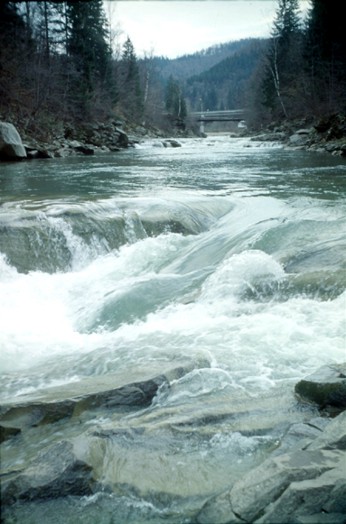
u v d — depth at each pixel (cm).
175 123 8288
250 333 477
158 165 2092
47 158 2544
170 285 643
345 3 4534
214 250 780
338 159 2219
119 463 289
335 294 540
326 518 243
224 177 1588
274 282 578
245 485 260
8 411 334
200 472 285
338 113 3409
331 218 882
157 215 917
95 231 831
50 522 255
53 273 762
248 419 333
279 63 6203
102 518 257
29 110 3347
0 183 1377
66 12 4862
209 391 373
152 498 267
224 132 11888
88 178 1540
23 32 4116
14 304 620
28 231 770
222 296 583
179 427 320
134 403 358
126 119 5969
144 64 8638
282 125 5231
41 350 492
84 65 4812
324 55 4875
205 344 460
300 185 1366
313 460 274
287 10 6506
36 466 277
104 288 663
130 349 465
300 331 474
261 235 772
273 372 403
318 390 350
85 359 452
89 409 350
